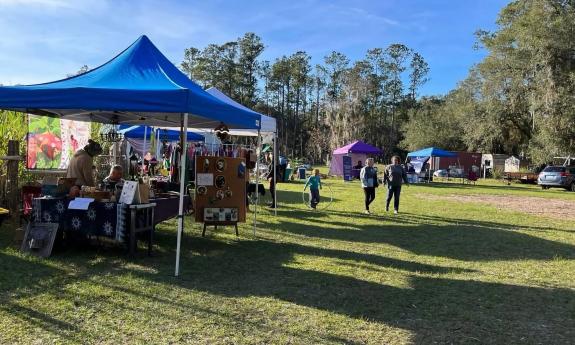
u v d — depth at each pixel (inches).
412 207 588.1
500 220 489.4
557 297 211.8
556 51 1211.9
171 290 199.0
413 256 292.8
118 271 224.5
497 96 1469.0
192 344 145.2
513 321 178.9
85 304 176.4
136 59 275.4
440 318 179.3
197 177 313.9
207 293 197.0
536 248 334.3
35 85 244.2
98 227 249.3
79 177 282.5
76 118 350.3
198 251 278.5
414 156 1294.3
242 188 324.5
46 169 387.9
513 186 1218.6
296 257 273.3
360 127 2365.9
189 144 600.4
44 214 255.1
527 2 1386.6
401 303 195.5
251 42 2915.8
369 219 457.1
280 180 1010.1
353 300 196.9
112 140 516.4
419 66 3065.9
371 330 164.1
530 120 1478.8
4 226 311.9
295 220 427.2
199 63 2891.2
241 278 223.3
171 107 219.8
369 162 504.1
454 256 297.4
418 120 2330.2
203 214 315.6
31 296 181.8
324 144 2459.4
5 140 373.7
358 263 265.1
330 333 159.5
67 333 149.2
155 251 272.5
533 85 1334.9
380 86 3016.7
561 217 527.2
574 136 1213.1
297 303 189.5
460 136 2135.8
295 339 152.9
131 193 248.8
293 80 3154.5
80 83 243.3
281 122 3166.8
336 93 3019.2
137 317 165.8
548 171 1112.2
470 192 911.0
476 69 1604.3
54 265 228.8
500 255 306.0
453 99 2219.5
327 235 355.9
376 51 3036.4
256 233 349.1
